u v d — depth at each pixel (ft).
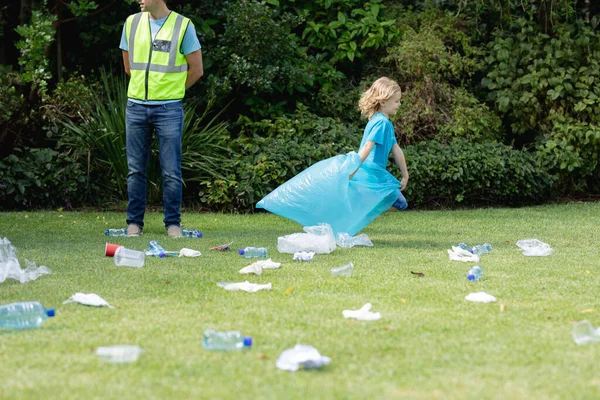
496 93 49.11
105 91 44.37
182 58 28.22
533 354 12.32
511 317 14.82
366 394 10.36
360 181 25.89
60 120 40.86
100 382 10.80
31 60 37.63
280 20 48.26
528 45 49.73
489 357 12.14
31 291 16.88
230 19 44.65
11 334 13.29
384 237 27.84
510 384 10.86
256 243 25.68
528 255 23.32
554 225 32.17
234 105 46.52
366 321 14.34
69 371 11.28
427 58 48.14
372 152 26.18
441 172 41.96
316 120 44.65
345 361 11.85
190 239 26.81
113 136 39.06
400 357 12.10
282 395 10.27
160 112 27.94
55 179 37.83
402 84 49.39
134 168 28.35
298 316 14.67
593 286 18.12
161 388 10.54
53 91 42.29
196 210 38.86
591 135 46.83
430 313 15.07
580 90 47.85
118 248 20.98
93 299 15.58
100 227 30.14
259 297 16.44
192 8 46.85
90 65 47.47
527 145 50.57
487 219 34.58
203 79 45.27
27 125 41.86
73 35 47.24
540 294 17.10
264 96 46.75
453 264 21.22
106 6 44.88
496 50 50.11
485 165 42.39
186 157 39.81
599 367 11.66
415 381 10.94
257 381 10.84
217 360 11.81
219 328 13.74
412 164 41.37
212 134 41.29
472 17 52.44
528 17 52.90
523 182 43.47
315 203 25.49
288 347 12.57
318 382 10.84
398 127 46.55
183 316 14.64
